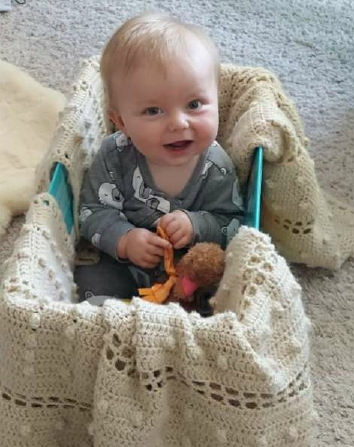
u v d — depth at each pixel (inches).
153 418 32.7
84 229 43.4
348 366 43.6
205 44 39.0
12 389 34.3
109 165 43.3
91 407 34.9
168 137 38.4
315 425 37.9
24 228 37.0
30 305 32.2
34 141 55.6
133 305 31.8
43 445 36.2
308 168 43.1
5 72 58.5
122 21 65.1
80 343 31.9
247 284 33.6
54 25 64.8
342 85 60.4
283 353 33.3
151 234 41.4
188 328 31.2
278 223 45.7
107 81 40.1
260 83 46.0
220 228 42.6
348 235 49.3
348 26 65.0
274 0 67.1
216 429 33.6
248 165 43.2
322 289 47.4
